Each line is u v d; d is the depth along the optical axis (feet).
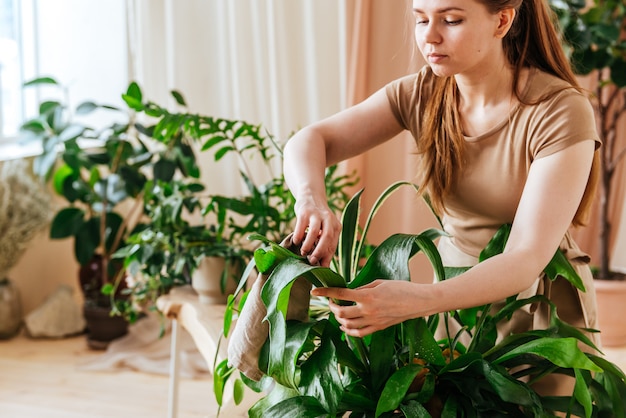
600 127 10.83
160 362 12.30
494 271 3.96
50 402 11.15
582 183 4.36
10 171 13.12
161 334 9.42
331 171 8.65
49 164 12.54
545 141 4.45
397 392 3.86
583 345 4.96
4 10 14.32
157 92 12.89
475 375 4.14
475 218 5.13
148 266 8.39
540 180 4.37
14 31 14.38
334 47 11.21
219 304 7.78
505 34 4.40
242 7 11.87
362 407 4.10
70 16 14.11
